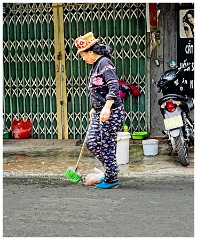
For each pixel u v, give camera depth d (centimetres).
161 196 605
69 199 604
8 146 949
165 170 724
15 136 997
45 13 975
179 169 729
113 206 569
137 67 937
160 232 484
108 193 623
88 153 868
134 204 574
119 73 947
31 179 716
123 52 941
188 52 905
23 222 523
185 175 698
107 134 619
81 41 620
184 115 745
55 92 987
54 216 540
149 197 602
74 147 920
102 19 946
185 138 741
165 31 911
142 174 708
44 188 662
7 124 1023
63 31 968
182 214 534
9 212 559
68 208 567
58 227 505
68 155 854
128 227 500
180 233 480
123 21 935
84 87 969
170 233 481
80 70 967
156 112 935
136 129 948
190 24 896
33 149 916
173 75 786
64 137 988
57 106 988
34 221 526
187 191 626
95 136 630
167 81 787
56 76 982
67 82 977
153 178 696
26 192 644
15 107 1016
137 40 931
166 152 844
